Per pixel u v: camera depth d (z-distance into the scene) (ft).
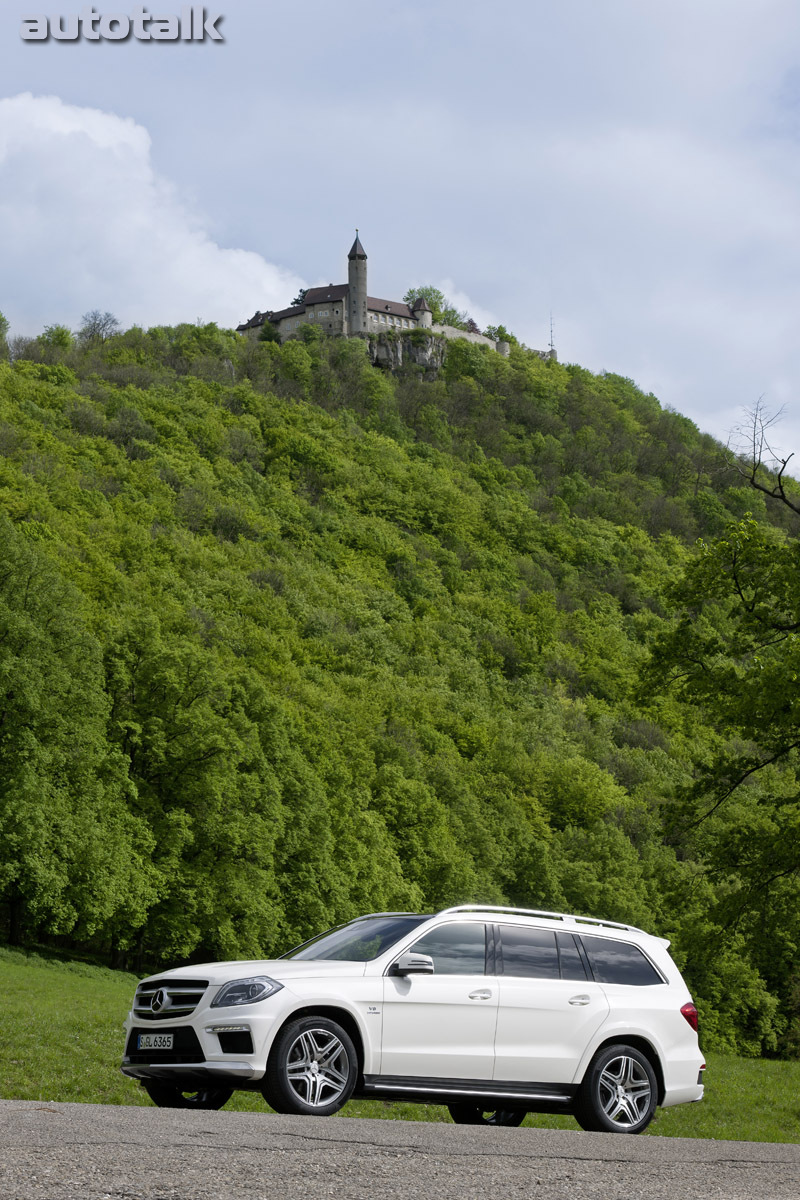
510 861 288.92
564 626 623.36
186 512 549.95
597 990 38.60
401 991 35.40
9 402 550.36
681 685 97.81
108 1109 29.55
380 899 223.30
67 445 529.86
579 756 407.44
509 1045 36.58
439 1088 35.37
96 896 158.20
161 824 177.06
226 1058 32.73
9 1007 83.41
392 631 521.65
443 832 256.32
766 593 94.38
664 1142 31.68
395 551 638.12
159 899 170.71
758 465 108.27
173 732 182.50
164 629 297.94
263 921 185.57
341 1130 27.35
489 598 621.31
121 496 501.97
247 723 195.72
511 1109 38.17
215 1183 19.42
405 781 256.52
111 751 175.94
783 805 93.30
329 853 208.74
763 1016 278.67
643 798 394.52
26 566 171.01
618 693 555.69
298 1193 19.25
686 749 481.05
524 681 535.19
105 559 397.80
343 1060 33.81
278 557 561.02
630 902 287.69
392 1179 21.15
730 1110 69.97
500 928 38.40
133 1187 18.56
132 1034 35.37
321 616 484.33
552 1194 20.86
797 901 89.81
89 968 159.94
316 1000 33.99
